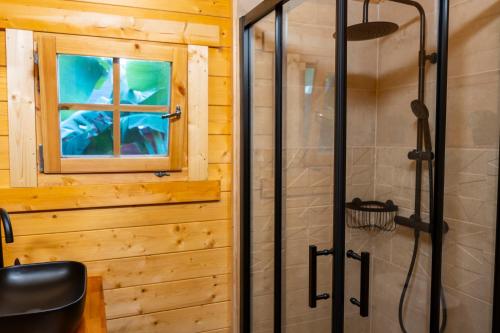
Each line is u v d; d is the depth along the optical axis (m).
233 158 2.00
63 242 1.77
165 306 1.96
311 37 1.53
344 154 1.44
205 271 2.03
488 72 1.39
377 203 1.55
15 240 1.69
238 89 1.96
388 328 1.61
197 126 1.94
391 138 1.58
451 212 1.55
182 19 1.90
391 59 1.58
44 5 1.66
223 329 2.09
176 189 1.92
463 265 1.51
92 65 1.75
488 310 1.42
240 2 1.96
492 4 1.38
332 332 1.47
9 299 1.40
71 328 1.21
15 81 1.64
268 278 1.84
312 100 1.54
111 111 1.80
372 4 1.52
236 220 2.01
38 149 1.71
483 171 1.42
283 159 1.71
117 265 1.86
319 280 1.53
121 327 1.89
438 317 1.58
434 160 1.57
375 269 1.58
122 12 1.79
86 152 1.79
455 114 1.52
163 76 1.87
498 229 1.36
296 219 1.63
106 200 1.80
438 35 1.52
